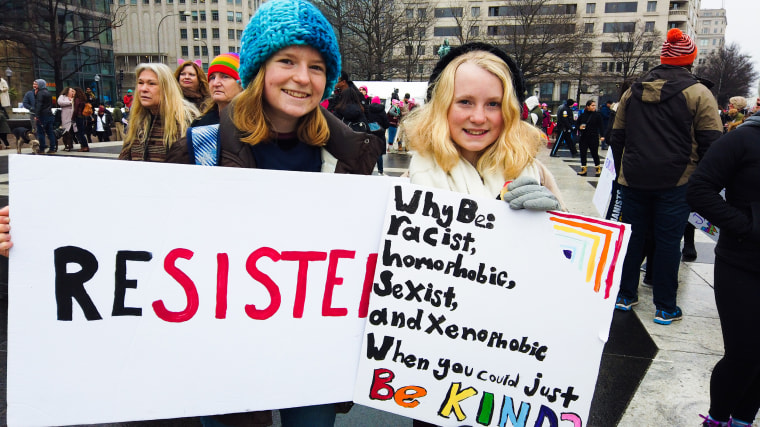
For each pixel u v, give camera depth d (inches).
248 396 55.7
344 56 1311.5
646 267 169.0
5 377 103.1
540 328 56.9
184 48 3661.4
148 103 112.7
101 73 2181.3
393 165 459.2
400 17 1428.4
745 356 77.4
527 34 1537.9
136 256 52.4
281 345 56.1
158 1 3597.4
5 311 131.4
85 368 52.2
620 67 2257.6
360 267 57.2
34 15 1347.2
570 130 586.6
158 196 52.3
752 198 75.3
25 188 49.6
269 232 54.8
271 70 54.9
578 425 57.4
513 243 56.6
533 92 1926.7
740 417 83.4
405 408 57.7
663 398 99.5
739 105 327.6
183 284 53.6
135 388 53.4
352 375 58.2
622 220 142.6
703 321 137.2
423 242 56.4
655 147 127.6
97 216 51.3
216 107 129.2
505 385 57.4
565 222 56.2
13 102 1146.7
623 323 135.9
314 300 56.5
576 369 57.1
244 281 54.7
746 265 76.1
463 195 56.3
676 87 124.3
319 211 55.6
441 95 62.3
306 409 59.7
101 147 577.6
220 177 53.3
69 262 51.1
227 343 54.9
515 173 62.1
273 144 59.9
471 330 57.0
